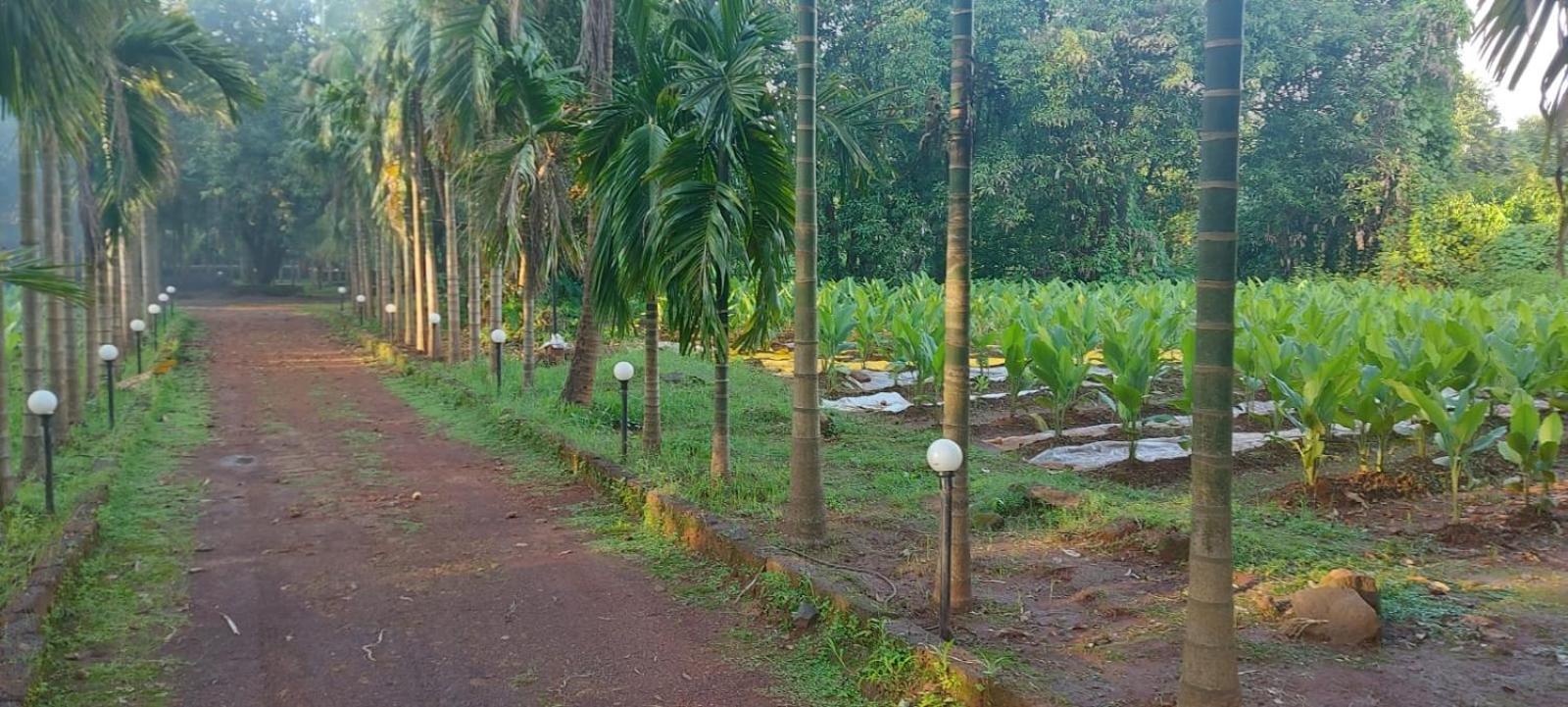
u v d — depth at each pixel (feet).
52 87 22.13
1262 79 81.82
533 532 21.49
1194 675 10.53
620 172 22.30
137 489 25.12
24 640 13.87
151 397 39.75
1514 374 24.54
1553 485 21.90
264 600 17.20
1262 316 42.50
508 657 14.78
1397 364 21.79
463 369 47.21
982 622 14.49
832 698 13.19
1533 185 76.13
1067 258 85.25
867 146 22.88
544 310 63.00
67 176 34.81
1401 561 16.81
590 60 30.30
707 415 33.32
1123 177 81.82
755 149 21.12
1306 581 15.47
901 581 16.37
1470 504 20.30
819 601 15.49
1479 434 26.55
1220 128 9.89
